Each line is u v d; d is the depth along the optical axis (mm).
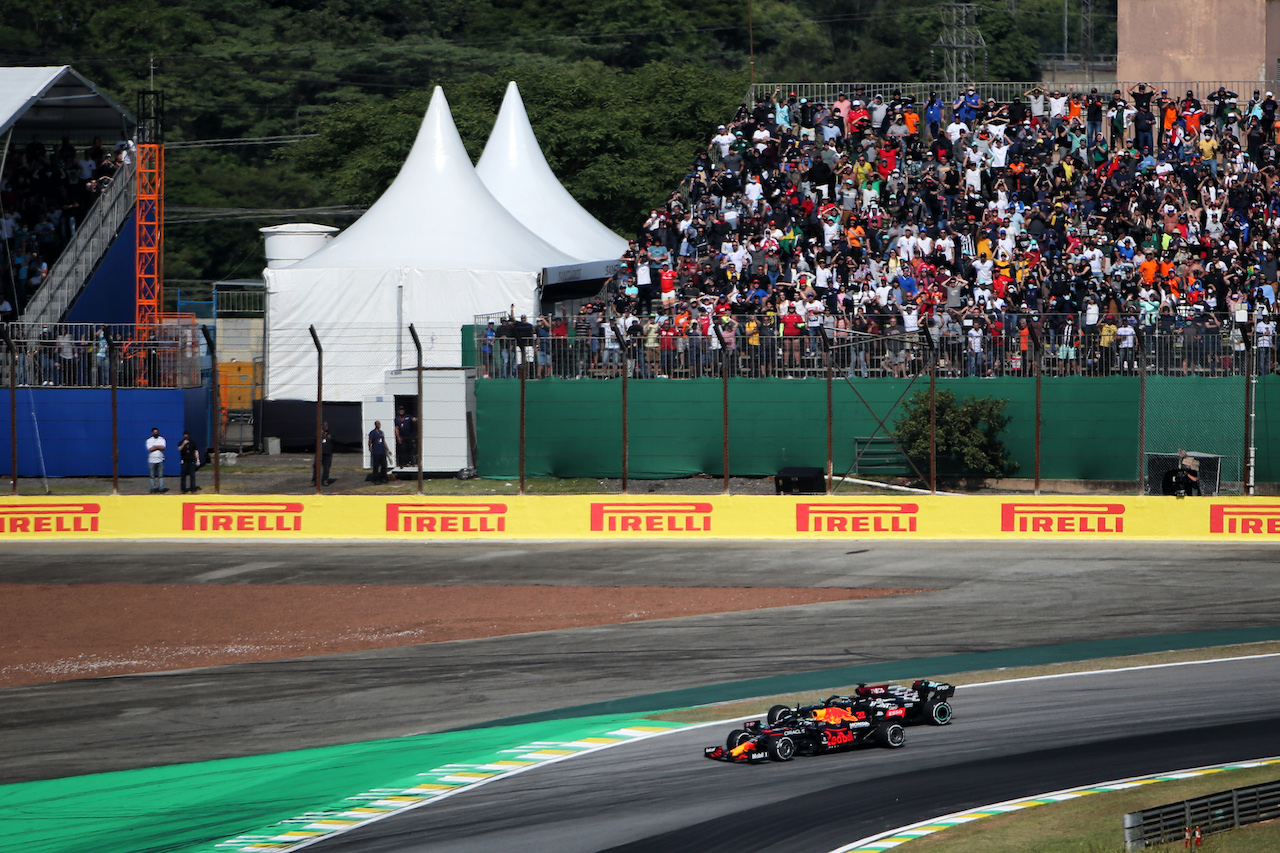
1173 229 160750
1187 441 134625
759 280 153875
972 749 63156
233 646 91438
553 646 88562
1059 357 138375
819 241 162375
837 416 142125
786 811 54969
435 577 112438
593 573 112562
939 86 190875
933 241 159500
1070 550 117375
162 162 186750
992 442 139000
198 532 131375
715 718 69875
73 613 102125
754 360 143375
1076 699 71500
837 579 108000
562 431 147000
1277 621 90438
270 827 55781
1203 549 116875
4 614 102188
